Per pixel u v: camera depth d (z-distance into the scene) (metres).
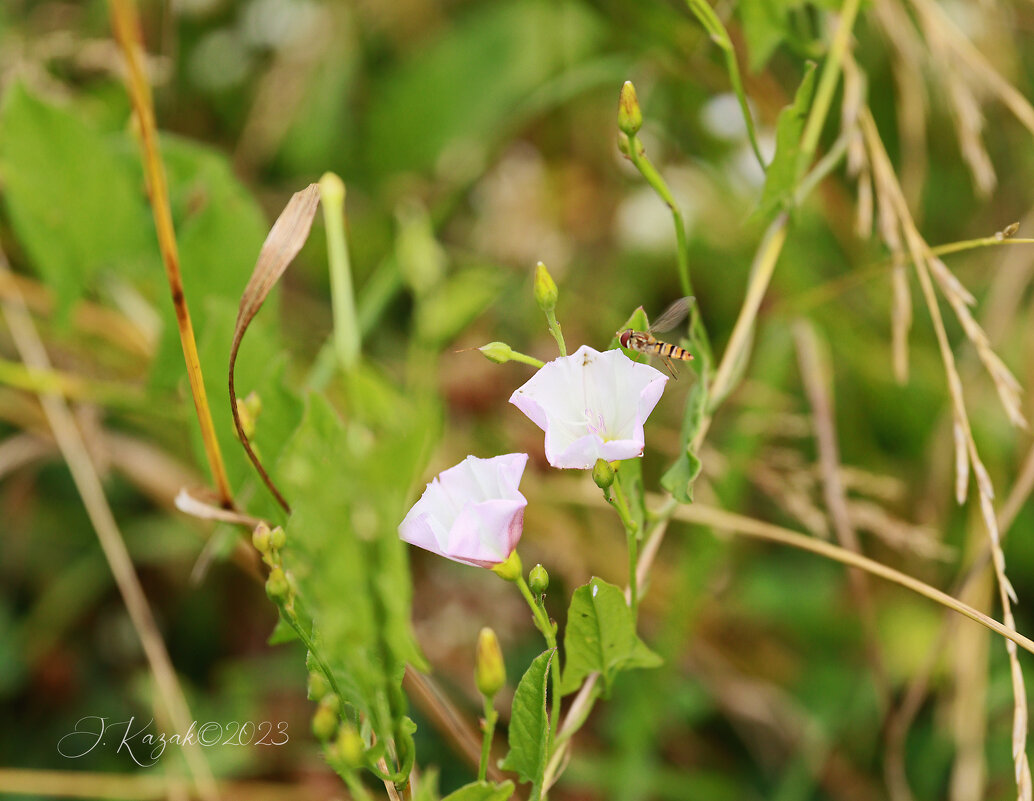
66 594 0.72
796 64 0.76
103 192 0.58
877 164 0.52
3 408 0.61
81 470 0.57
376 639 0.41
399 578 0.41
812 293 0.62
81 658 0.71
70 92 0.77
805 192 0.51
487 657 0.42
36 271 0.70
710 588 0.70
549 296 0.44
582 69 0.77
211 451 0.48
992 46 0.76
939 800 0.65
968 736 0.60
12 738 0.67
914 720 0.68
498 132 0.80
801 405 0.76
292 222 0.45
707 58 0.68
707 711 0.69
